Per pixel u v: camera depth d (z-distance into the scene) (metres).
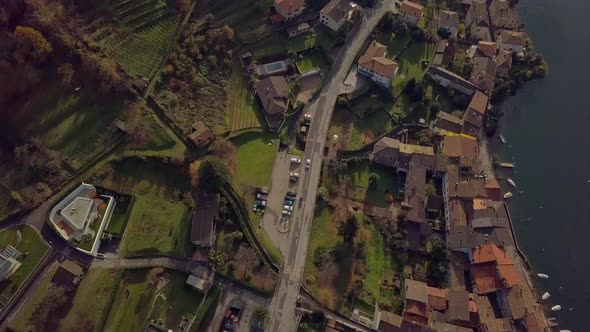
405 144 148.50
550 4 194.50
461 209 138.38
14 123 127.12
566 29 188.62
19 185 121.69
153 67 139.50
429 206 141.50
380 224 138.12
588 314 133.88
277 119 143.75
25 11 129.62
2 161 124.19
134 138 130.88
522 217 148.00
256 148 139.62
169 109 136.62
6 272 110.69
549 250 143.00
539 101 168.88
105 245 120.75
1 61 124.50
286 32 157.75
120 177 128.38
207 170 122.19
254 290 119.38
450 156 146.00
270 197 132.75
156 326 111.50
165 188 129.75
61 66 129.88
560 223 147.38
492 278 130.62
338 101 152.38
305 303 119.81
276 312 117.50
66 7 135.00
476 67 164.00
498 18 181.75
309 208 132.38
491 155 157.50
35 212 119.94
